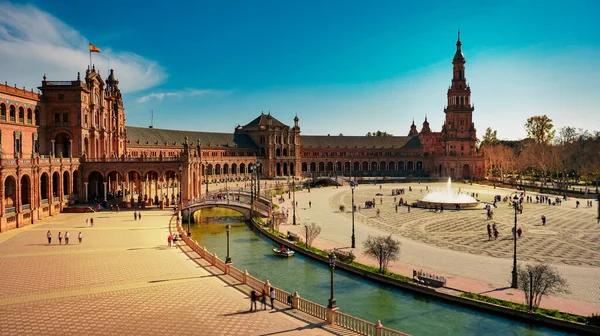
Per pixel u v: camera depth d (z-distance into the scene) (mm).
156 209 85812
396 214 88500
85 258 46375
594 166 128875
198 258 47438
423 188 148500
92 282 37812
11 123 77125
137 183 108812
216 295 34875
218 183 148625
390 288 42062
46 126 89438
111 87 114750
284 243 61719
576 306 34812
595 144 144625
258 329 27891
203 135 175625
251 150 187375
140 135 142750
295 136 195000
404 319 34438
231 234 71688
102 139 100312
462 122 189625
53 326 27922
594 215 83625
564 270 44938
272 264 51938
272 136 188750
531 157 159250
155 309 31359
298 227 74125
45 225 66688
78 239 56219
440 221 78875
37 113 87000
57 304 32188
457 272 44750
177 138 159375
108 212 81500
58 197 80750
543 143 162000
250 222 83562
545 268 34438
